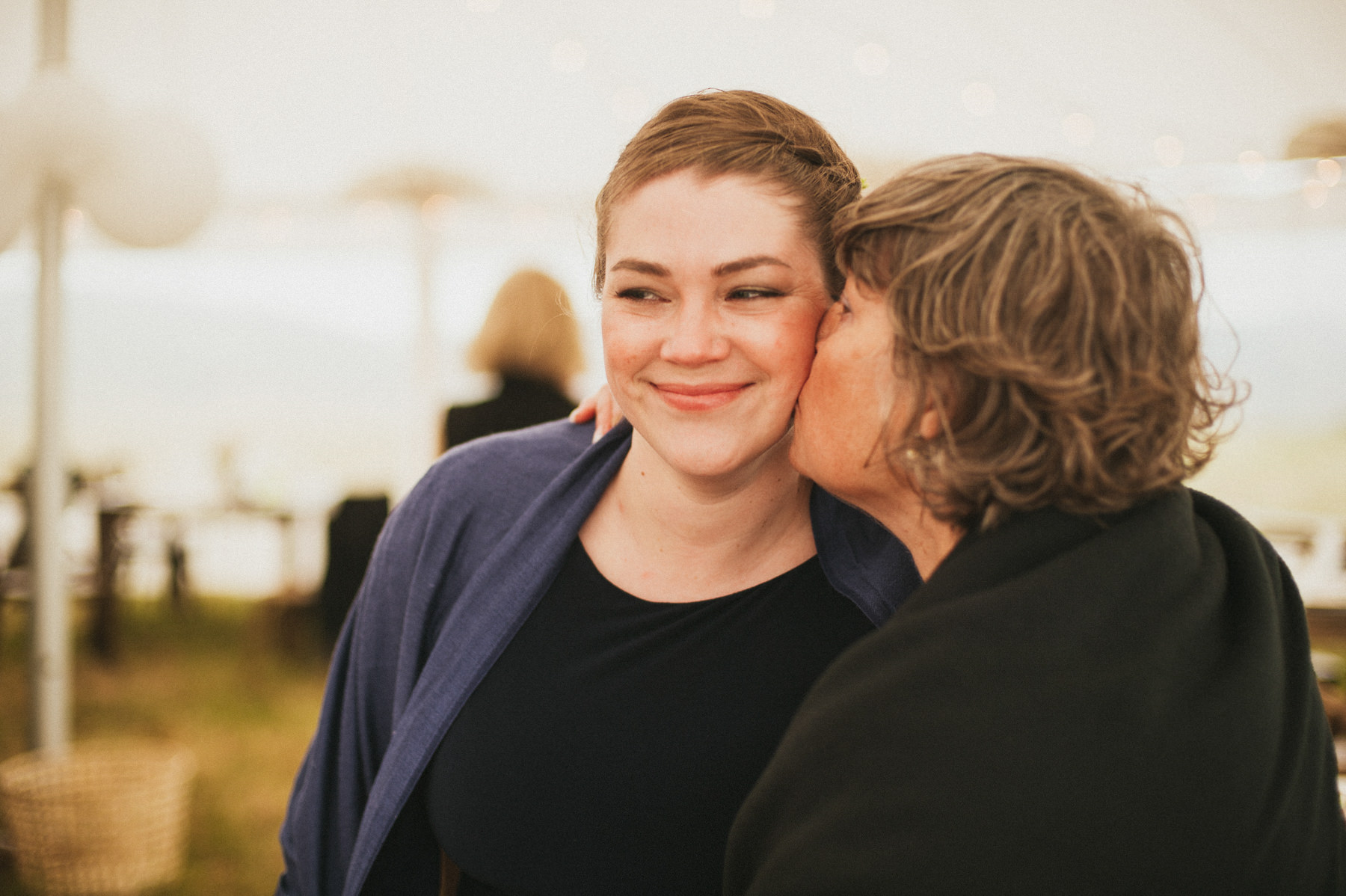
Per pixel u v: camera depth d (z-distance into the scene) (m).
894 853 0.57
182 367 14.26
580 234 0.98
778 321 0.75
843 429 0.74
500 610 0.88
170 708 4.09
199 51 4.04
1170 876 0.57
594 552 0.90
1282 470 10.52
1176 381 0.65
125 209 2.54
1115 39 3.80
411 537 0.98
